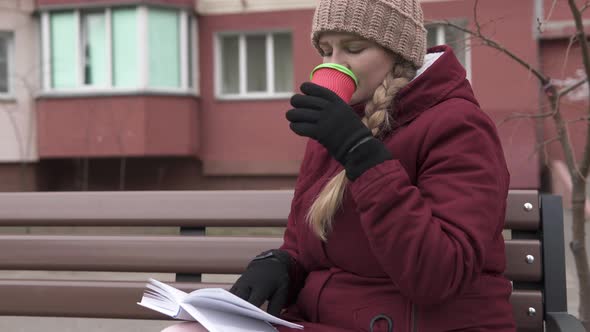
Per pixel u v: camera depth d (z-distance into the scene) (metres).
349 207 1.57
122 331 3.40
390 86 1.55
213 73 14.07
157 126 13.55
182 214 2.12
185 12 13.82
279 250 1.78
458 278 1.35
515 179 10.94
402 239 1.35
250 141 13.97
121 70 13.63
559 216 1.90
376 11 1.53
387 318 1.50
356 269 1.59
